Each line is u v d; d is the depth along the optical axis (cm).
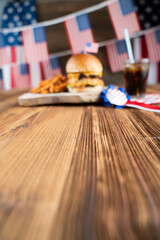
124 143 32
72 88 74
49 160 27
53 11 205
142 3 180
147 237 14
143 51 189
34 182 21
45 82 80
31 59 184
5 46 193
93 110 59
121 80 203
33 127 43
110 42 193
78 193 19
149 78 210
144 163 25
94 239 14
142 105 57
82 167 24
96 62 73
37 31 178
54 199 18
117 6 169
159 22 182
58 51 209
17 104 74
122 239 14
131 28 174
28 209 17
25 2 207
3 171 24
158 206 17
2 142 35
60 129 41
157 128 39
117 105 59
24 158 28
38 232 14
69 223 15
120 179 21
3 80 216
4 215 16
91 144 32
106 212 16
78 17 169
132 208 17
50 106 68
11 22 208
